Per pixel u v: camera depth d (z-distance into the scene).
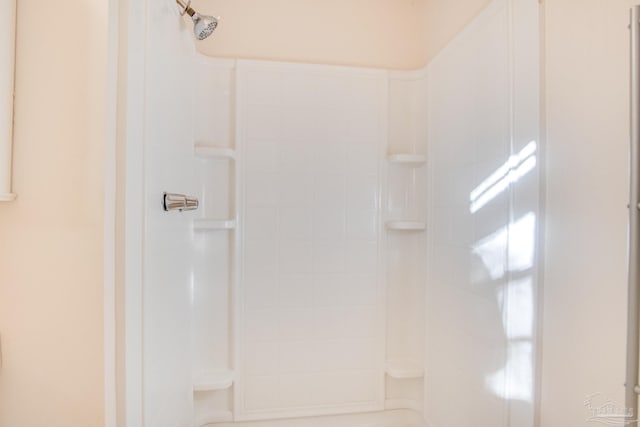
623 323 0.75
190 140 1.38
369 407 1.64
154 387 0.97
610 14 0.78
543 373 0.96
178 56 1.19
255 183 1.56
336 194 1.62
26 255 0.73
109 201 0.75
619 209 0.76
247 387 1.56
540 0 0.97
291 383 1.59
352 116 1.63
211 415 1.54
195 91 1.49
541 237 0.97
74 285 0.74
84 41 0.73
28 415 0.73
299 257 1.59
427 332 1.57
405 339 1.70
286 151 1.58
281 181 1.58
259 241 1.57
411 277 1.69
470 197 1.27
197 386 1.45
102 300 0.74
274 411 1.57
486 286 1.17
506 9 1.08
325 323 1.61
